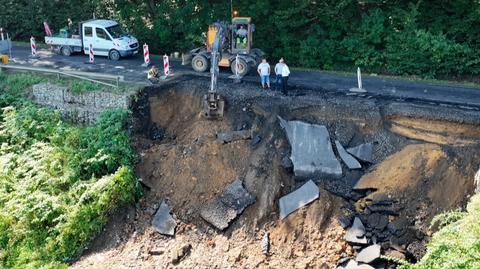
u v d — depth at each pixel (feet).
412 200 53.36
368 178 55.57
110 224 55.06
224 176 58.23
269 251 51.70
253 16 80.12
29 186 56.13
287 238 52.44
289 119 61.82
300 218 53.42
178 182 58.44
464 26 73.41
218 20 78.33
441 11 75.51
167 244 53.36
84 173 58.49
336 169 56.75
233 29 71.97
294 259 50.85
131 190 56.75
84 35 82.89
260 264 50.52
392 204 53.31
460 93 66.59
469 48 71.20
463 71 72.69
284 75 64.75
